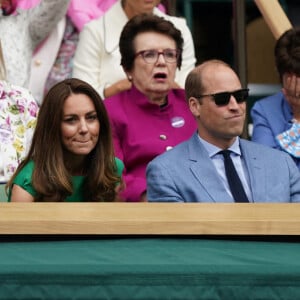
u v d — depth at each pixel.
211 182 17.05
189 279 11.03
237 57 22.66
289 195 17.41
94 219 12.58
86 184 17.23
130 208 13.48
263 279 11.02
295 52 19.89
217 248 12.33
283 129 20.42
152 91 20.09
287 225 12.63
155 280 11.01
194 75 17.66
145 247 12.32
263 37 30.59
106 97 22.05
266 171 17.42
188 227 12.60
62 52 23.38
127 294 10.99
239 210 13.37
